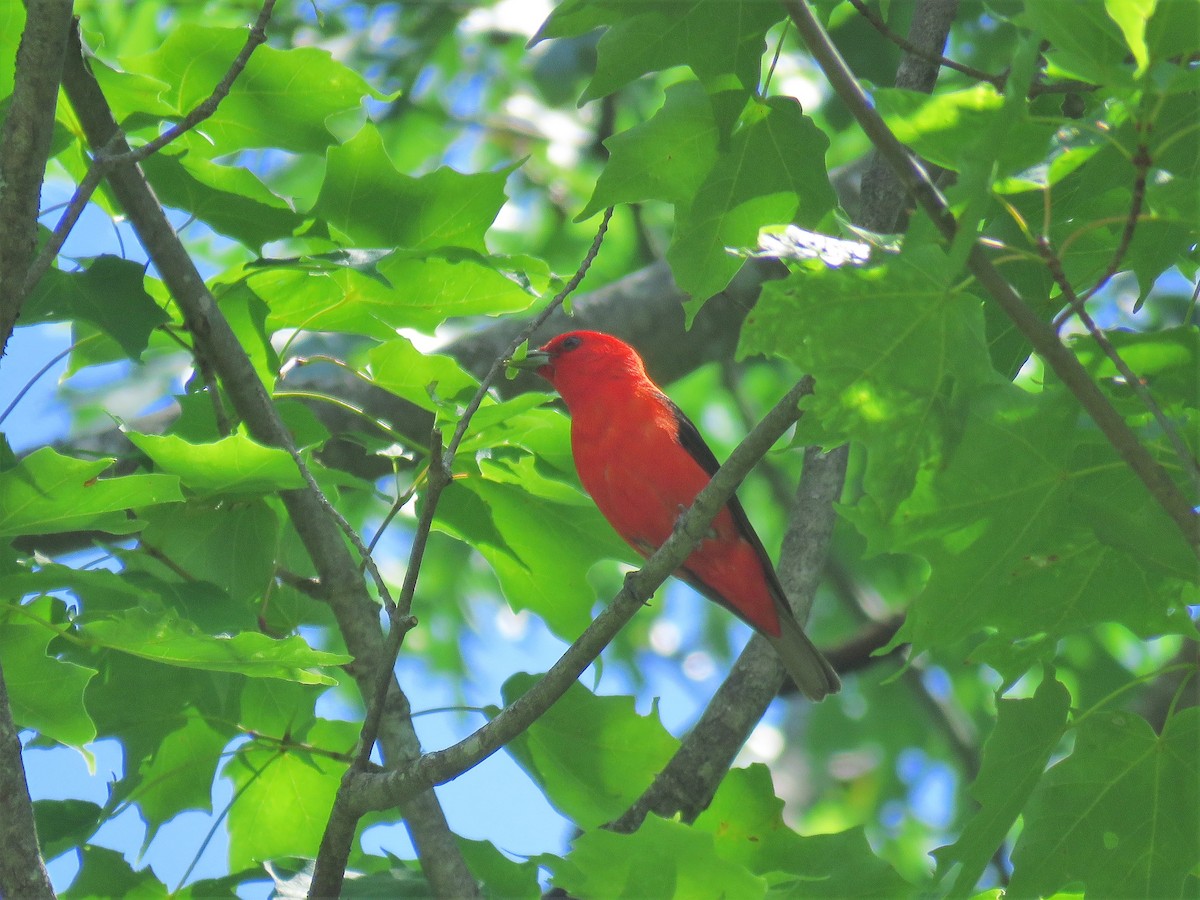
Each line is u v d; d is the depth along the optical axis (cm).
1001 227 772
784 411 738
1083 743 743
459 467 1030
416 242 1046
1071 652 2048
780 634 1111
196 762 986
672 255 807
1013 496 657
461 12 2144
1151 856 744
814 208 798
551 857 810
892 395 601
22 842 681
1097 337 587
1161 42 550
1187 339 683
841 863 841
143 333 860
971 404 637
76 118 977
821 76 2116
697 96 795
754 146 794
